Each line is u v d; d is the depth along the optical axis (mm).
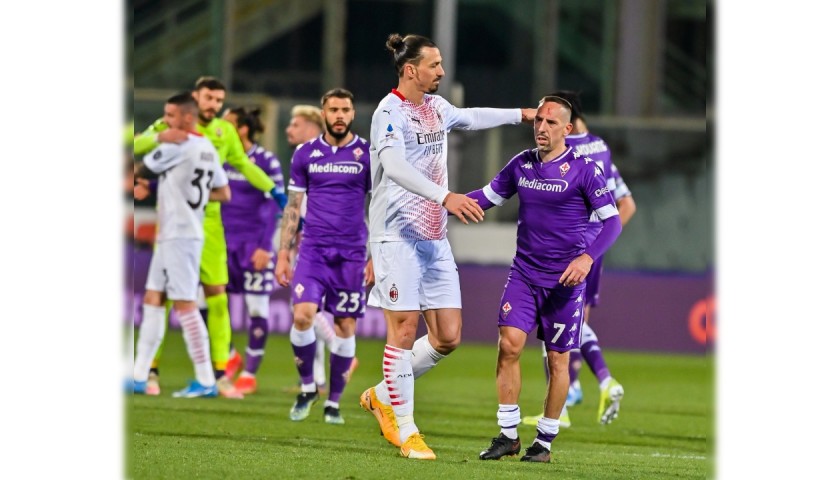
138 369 33094
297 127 31844
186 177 32219
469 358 50125
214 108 32688
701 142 65875
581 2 80438
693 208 65500
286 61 81625
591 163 22219
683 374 47031
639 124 66250
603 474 21078
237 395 34062
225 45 74562
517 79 81938
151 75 73875
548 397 22688
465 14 81688
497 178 22922
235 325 53562
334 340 28781
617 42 74812
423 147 22250
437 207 22562
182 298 32719
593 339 30547
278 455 22188
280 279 28672
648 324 55625
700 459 24625
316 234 28328
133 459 21391
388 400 23797
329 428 27578
